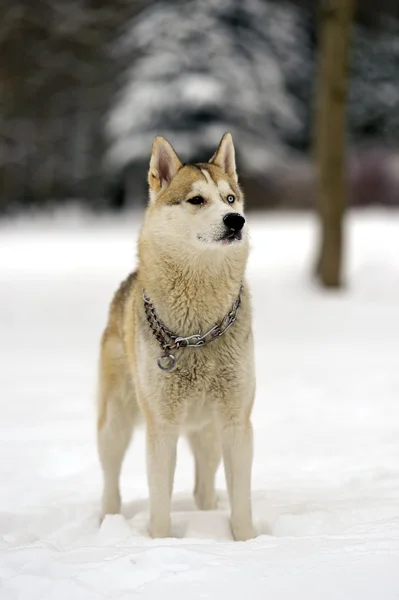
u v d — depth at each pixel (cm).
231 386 627
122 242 3344
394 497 643
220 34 4662
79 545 573
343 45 2214
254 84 4703
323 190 2233
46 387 1262
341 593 413
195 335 621
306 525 582
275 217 4631
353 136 5259
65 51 4372
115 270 2578
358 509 602
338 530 564
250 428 637
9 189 5469
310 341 1700
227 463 640
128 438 721
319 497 677
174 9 4688
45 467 856
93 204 5441
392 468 775
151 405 632
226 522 639
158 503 620
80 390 1238
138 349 641
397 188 4875
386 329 1808
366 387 1219
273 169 4884
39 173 5581
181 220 630
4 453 903
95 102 5150
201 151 4706
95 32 3919
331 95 2212
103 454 712
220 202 639
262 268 2520
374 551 472
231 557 484
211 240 613
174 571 459
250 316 648
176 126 4716
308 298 2134
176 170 671
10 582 452
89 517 669
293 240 3130
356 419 1030
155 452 629
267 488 729
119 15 4347
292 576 438
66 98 5131
